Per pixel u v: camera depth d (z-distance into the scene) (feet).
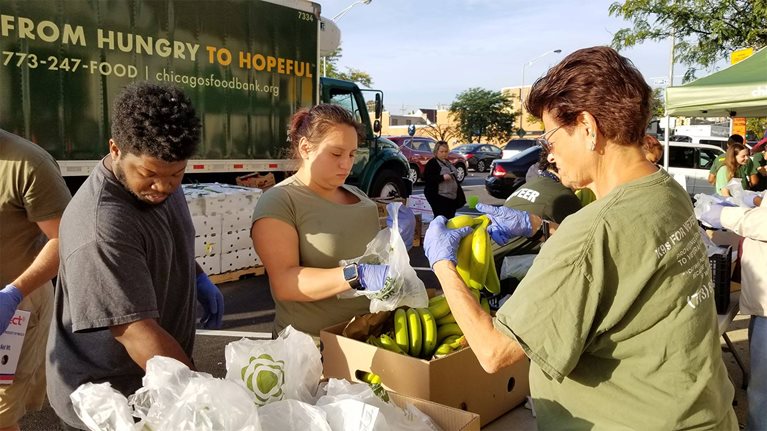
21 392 7.48
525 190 10.43
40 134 19.11
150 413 3.96
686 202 4.29
